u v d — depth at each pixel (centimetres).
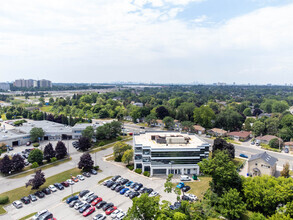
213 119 16250
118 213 5766
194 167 8519
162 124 16938
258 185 6131
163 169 8506
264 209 5891
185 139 9244
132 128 16450
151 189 7156
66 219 5631
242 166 9450
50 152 9575
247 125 15375
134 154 8819
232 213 5528
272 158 8519
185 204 5281
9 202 6369
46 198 6656
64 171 8612
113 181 7844
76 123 16412
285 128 13300
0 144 11019
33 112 19838
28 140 12625
